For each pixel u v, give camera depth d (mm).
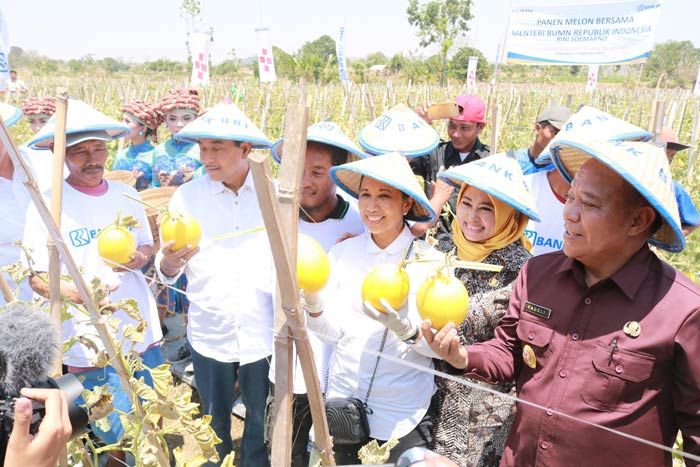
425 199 2578
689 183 9273
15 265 2340
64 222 3232
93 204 3363
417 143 3777
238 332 3381
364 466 1522
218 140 3262
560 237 3803
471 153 5762
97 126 3141
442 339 2119
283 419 1479
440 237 4152
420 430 2736
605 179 1882
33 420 1396
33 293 3564
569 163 2361
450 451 2717
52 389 1444
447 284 2137
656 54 60938
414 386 2717
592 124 3539
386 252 2787
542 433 2107
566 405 2041
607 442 1971
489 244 2699
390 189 2674
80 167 3271
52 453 1350
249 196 3410
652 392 1936
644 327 1925
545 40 6621
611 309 1997
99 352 1972
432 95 31219
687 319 1871
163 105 6227
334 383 2863
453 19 59094
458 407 2727
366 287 2170
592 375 1996
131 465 3332
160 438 2146
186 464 2201
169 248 2781
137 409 2045
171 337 5941
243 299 3354
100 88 31500
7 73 2480
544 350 2146
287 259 1327
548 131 4211
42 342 1485
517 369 2348
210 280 3383
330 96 27359
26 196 3705
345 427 2635
